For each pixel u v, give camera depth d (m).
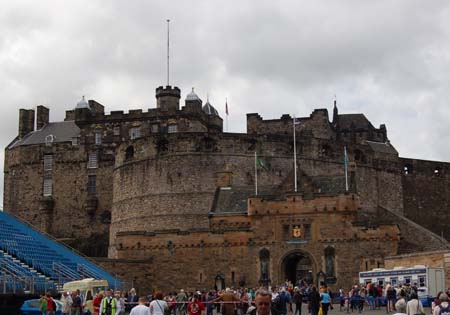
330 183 78.38
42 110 124.19
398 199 109.06
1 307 49.16
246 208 77.44
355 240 68.75
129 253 73.06
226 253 70.94
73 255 70.12
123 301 44.94
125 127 113.44
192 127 111.12
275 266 69.88
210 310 47.12
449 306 24.94
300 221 70.19
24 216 111.88
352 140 120.94
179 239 72.06
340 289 61.50
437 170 117.50
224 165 92.62
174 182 92.31
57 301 46.19
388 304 50.72
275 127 116.38
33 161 112.69
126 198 96.44
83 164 109.56
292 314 52.09
